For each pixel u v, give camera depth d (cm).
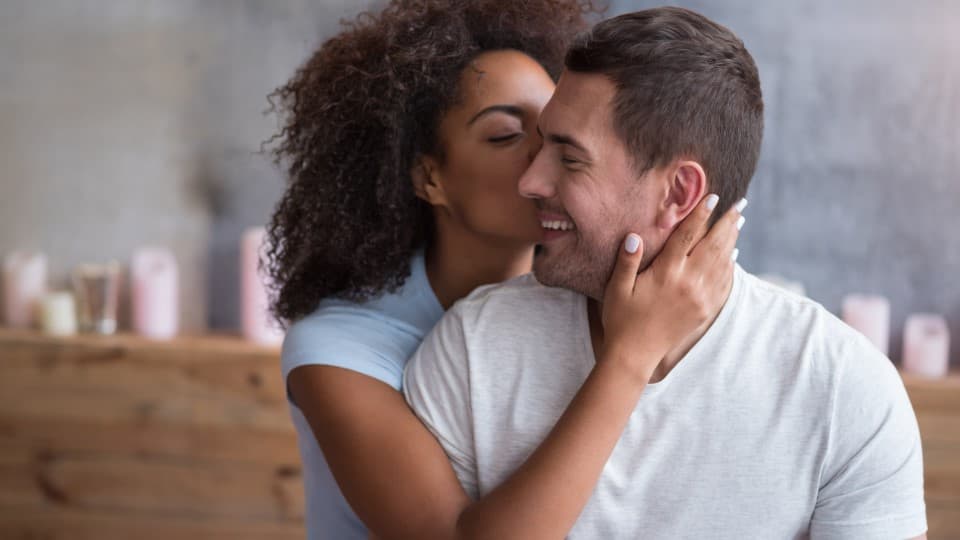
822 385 95
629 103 94
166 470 240
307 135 125
